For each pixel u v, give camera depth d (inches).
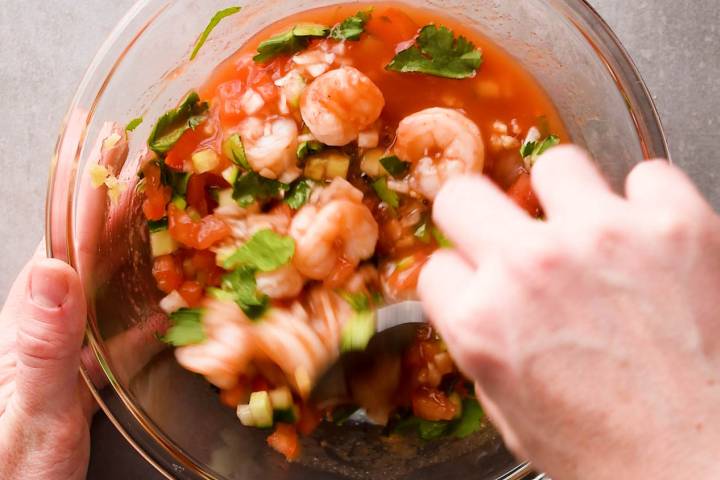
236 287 19.3
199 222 19.5
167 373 19.6
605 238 13.6
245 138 19.4
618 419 13.5
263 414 19.5
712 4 21.1
